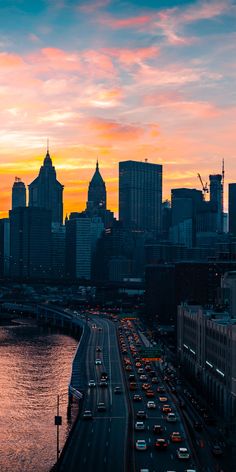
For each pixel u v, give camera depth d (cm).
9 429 16738
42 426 17012
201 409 16025
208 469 11012
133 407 16250
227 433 13500
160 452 12100
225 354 16162
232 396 15375
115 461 11556
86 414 14862
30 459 14350
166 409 15688
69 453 12106
